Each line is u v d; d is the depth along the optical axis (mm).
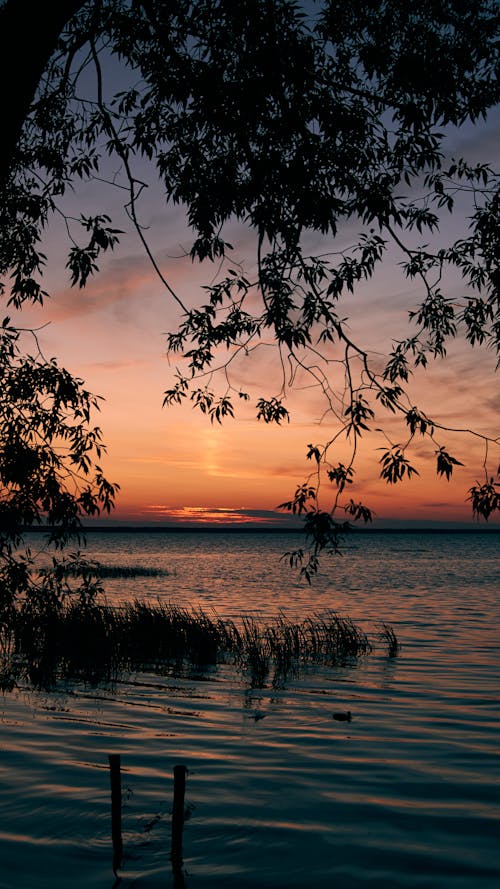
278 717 12188
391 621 25875
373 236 6895
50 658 15672
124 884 6059
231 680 15484
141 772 9117
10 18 4031
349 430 5707
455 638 21750
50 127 8117
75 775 8953
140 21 6512
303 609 29859
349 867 6453
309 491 5715
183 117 7070
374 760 9758
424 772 9250
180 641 18375
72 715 12211
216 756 9883
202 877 6176
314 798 8258
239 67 6270
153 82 6801
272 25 5938
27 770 9109
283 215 6496
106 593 35188
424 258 6816
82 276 7148
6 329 9062
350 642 19266
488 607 31203
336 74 7031
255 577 52344
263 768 9359
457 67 6805
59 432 9641
